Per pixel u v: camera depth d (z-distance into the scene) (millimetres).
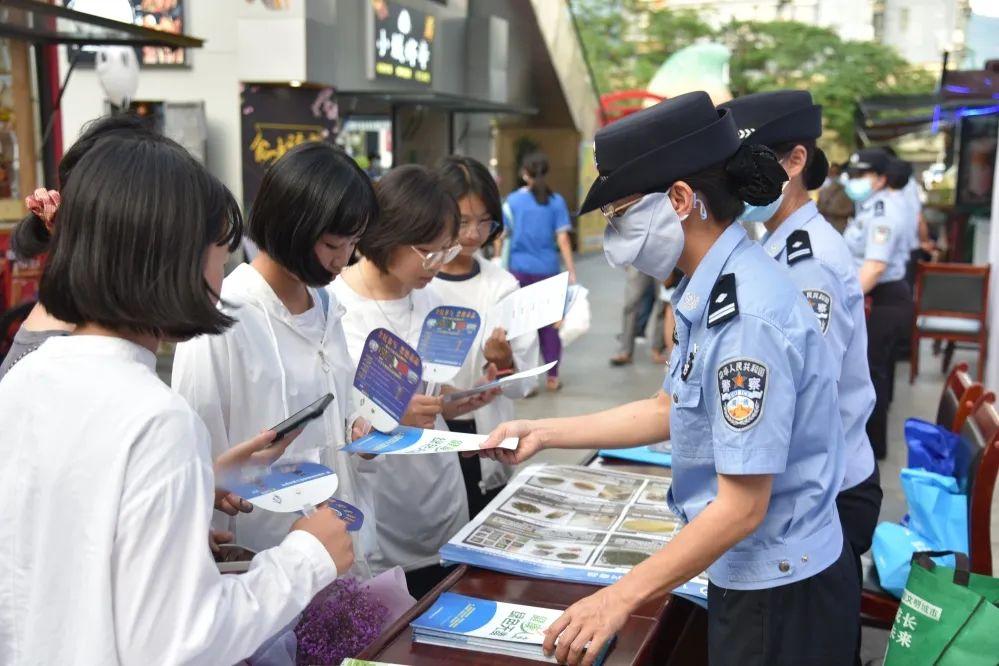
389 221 2158
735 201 1462
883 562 2514
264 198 1654
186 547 1051
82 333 1130
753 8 24641
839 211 7262
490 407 2656
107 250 1061
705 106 1431
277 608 1154
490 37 11156
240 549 1505
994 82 8297
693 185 1445
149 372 1121
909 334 7070
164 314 1072
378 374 1747
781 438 1361
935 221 9727
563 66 14992
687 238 1480
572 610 1420
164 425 1053
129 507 1021
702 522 1395
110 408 1054
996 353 6270
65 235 1085
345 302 2387
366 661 1472
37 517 1061
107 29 4469
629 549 1895
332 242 1650
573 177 16312
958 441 2637
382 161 12367
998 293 6309
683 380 1476
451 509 2477
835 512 1574
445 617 1609
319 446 1846
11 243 1613
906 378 7078
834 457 1530
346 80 8500
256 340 1751
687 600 2025
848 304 2076
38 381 1097
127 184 1068
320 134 7375
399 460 2346
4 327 1986
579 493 2246
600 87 21453
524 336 2557
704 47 17094
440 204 2174
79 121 7336
